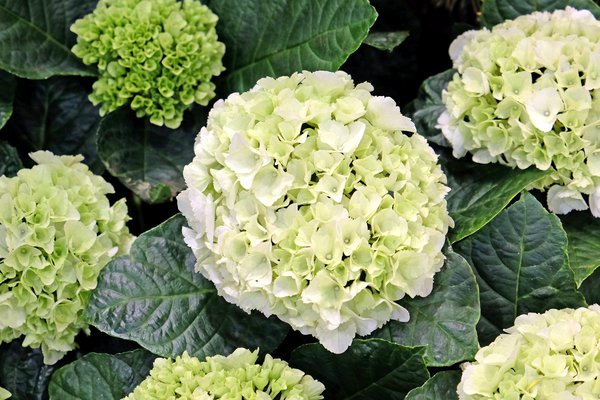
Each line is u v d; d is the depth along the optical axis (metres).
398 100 1.19
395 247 0.93
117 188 1.13
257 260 0.93
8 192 1.00
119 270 1.00
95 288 1.00
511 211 0.99
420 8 1.20
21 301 0.99
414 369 0.95
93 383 1.01
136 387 0.96
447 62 1.21
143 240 1.00
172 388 0.94
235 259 0.94
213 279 0.96
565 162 0.99
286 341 1.04
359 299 0.94
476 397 0.92
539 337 0.92
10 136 1.14
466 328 0.96
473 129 1.02
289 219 0.93
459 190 1.03
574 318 0.93
